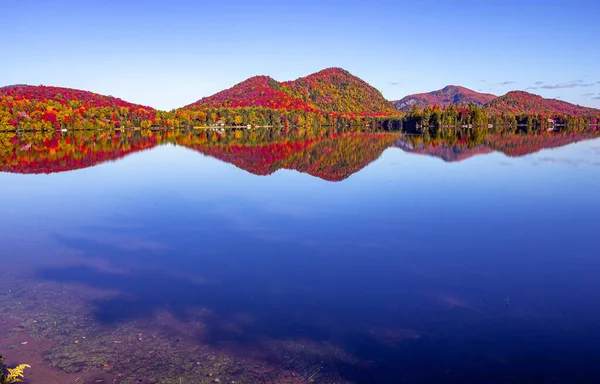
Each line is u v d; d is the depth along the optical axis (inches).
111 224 623.8
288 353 287.0
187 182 995.9
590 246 498.0
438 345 292.2
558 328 311.4
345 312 343.0
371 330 314.5
